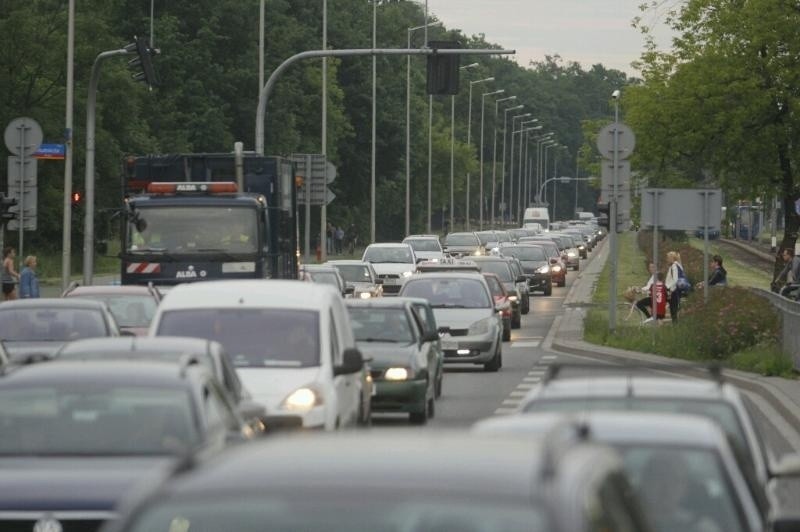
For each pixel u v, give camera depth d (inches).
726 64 5241.1
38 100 7288.4
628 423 776.3
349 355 1557.6
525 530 416.8
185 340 1282.0
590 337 3846.0
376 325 2293.3
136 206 2881.4
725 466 745.6
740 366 2893.7
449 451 464.8
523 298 5329.7
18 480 931.3
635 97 5438.0
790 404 2273.6
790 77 5177.2
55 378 1040.2
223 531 427.5
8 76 7106.3
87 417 1006.4
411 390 2166.6
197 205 2876.5
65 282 4106.8
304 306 1605.6
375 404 2169.0
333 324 1626.5
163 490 445.7
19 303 2112.5
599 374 1032.2
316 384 1505.9
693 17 5334.6
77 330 2065.7
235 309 1598.2
